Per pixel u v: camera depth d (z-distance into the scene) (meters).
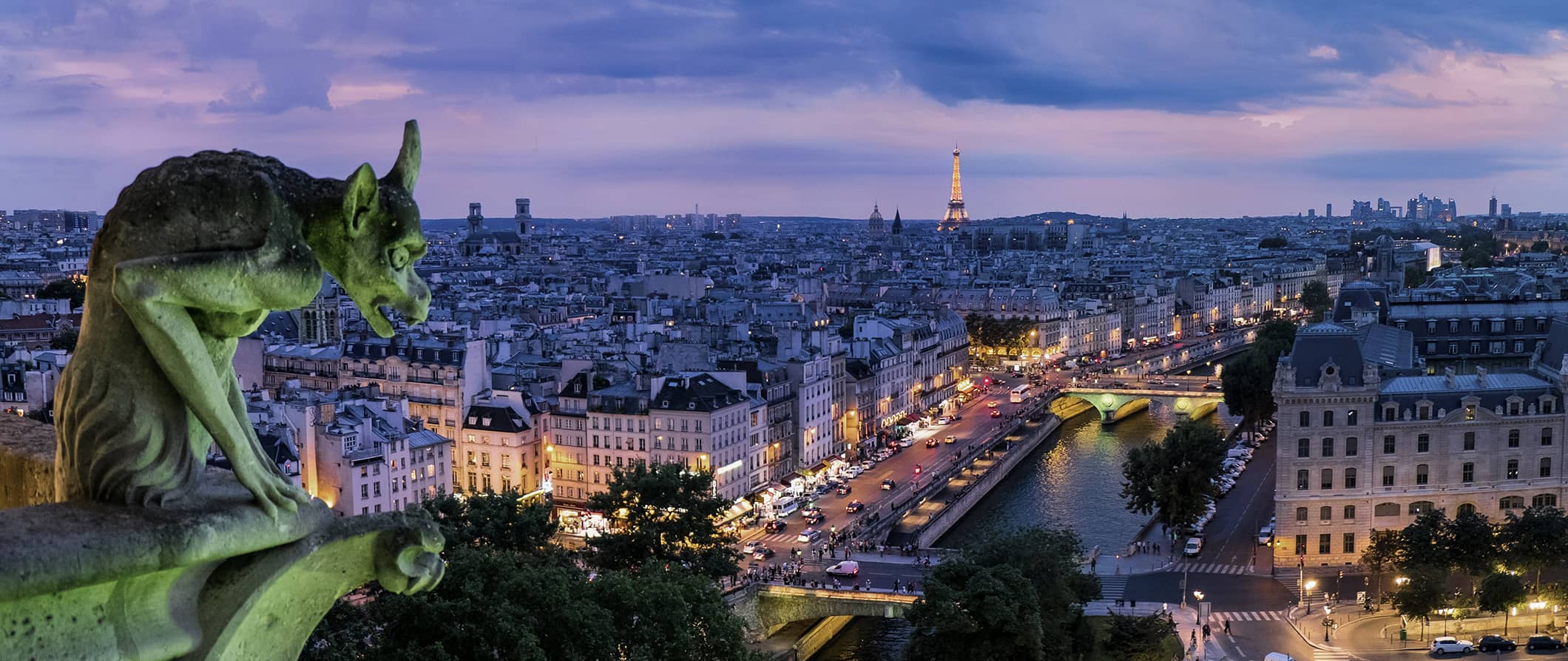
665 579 194.00
